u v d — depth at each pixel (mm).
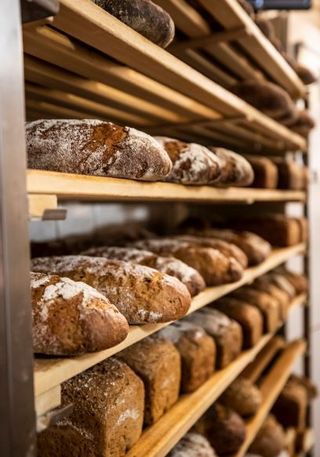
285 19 2225
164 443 999
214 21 1391
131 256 1195
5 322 590
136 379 1000
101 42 860
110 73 1077
